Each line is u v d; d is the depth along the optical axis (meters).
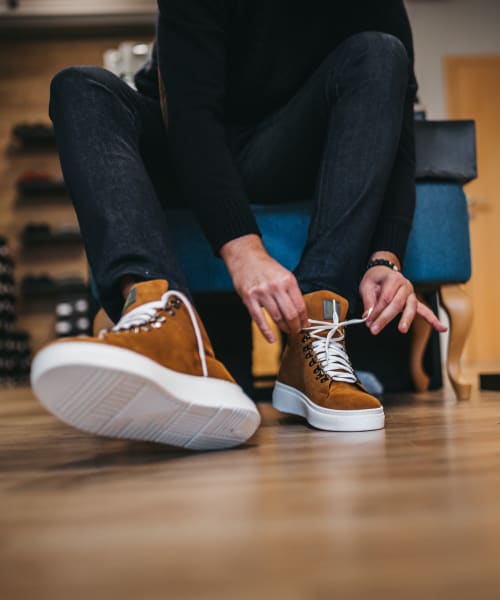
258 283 0.93
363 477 0.65
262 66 1.31
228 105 1.38
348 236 1.10
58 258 6.51
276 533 0.46
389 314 1.08
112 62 3.51
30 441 1.10
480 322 5.98
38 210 6.55
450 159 1.64
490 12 6.13
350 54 1.16
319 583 0.36
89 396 0.76
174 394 0.79
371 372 2.07
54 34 6.57
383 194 1.15
